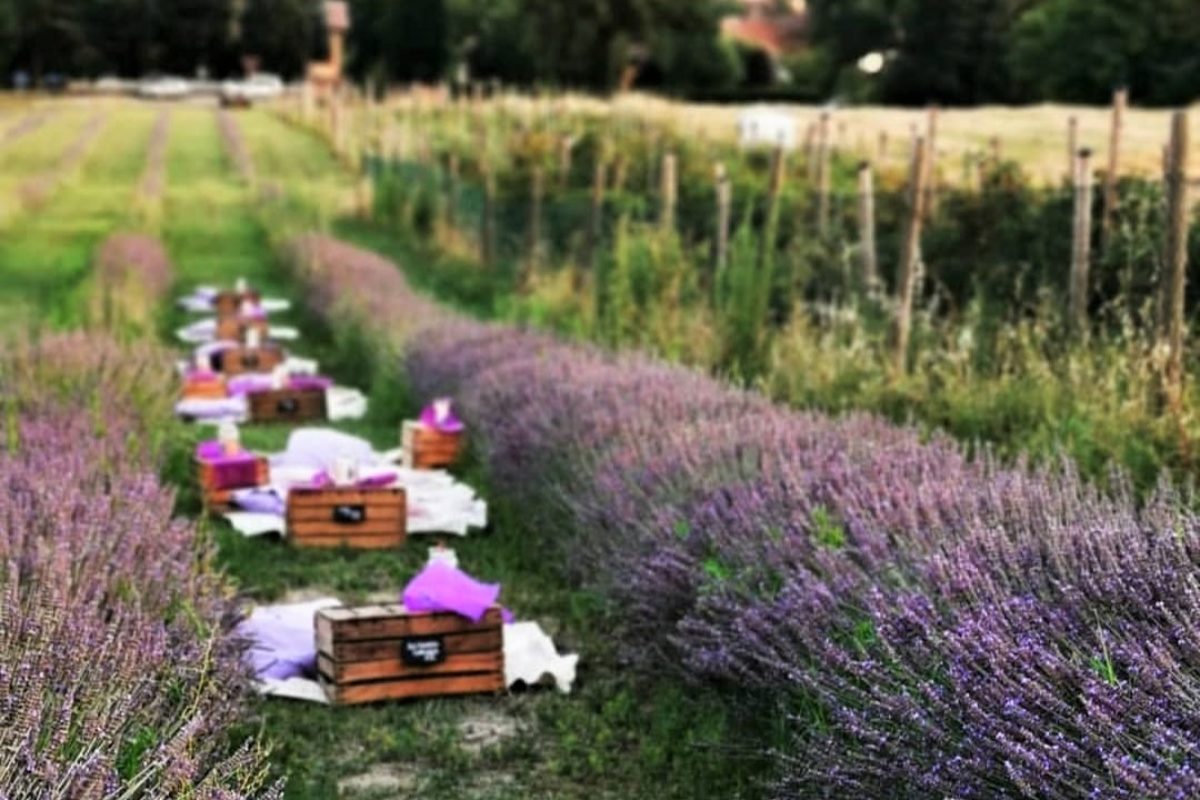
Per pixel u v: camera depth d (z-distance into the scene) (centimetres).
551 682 762
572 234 1977
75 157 4728
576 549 856
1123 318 958
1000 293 1205
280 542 972
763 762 660
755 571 682
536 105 3744
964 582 586
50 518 686
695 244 1653
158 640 600
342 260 2041
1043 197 1431
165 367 1258
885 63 6469
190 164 4659
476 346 1249
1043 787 475
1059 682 518
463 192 2659
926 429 914
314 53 11612
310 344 1769
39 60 10750
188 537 739
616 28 7481
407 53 8700
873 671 567
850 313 1128
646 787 668
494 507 1028
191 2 11044
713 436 823
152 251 2242
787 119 2783
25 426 881
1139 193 1239
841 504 691
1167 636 530
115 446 895
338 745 705
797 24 11412
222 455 1028
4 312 1809
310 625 809
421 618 747
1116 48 5041
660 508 777
